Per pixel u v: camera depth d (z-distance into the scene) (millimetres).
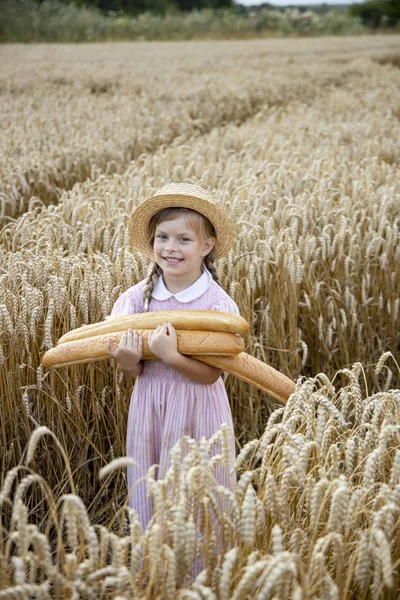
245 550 2018
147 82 16016
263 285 4070
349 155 7676
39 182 6824
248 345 3686
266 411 3850
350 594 2025
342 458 2578
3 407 2992
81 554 2029
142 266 3631
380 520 1835
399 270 4301
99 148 8156
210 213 2434
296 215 4168
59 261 3529
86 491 3170
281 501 2021
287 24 39031
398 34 38188
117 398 3102
